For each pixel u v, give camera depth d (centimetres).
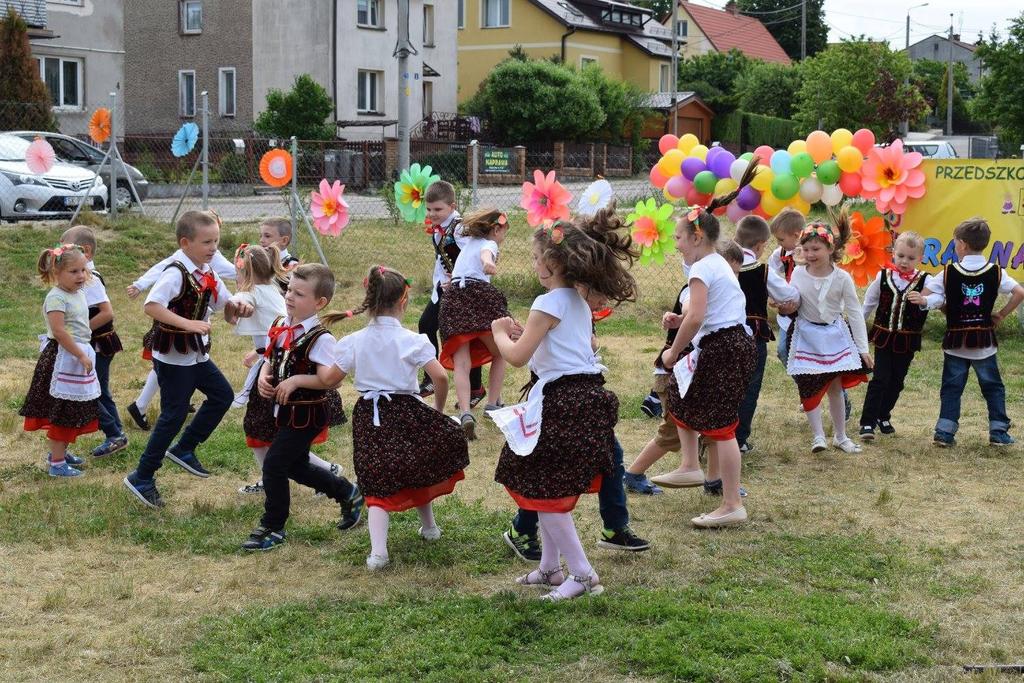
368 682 369
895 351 704
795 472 642
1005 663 384
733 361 523
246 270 612
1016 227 1015
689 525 543
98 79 2752
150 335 695
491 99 3378
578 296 444
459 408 694
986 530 535
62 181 1543
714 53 4809
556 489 434
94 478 615
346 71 3188
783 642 393
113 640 401
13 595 445
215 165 2408
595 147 3212
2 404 755
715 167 927
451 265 762
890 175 910
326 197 1082
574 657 387
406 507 487
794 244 702
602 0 4369
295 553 501
